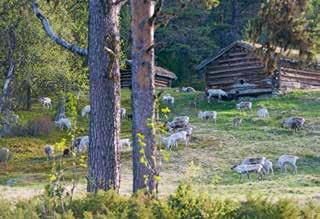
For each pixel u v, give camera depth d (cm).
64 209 1611
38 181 3800
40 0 5044
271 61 2222
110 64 1814
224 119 5338
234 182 3506
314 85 6412
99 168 1808
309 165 3947
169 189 3067
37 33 5334
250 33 2239
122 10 7131
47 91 6519
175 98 6469
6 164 4522
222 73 6531
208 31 9538
